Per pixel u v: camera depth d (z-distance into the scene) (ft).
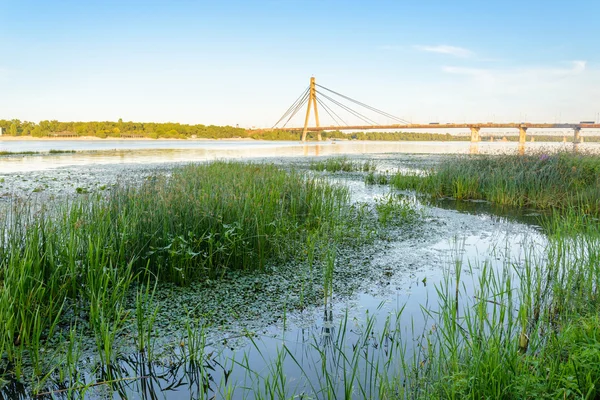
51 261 13.94
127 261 16.40
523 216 31.27
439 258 20.42
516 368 9.13
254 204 22.03
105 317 13.03
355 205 34.45
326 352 11.66
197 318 13.78
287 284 16.96
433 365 10.13
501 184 37.35
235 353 11.70
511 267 18.62
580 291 13.46
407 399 9.13
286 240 21.33
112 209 20.48
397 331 12.62
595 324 10.11
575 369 8.52
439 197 40.37
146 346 11.88
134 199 21.13
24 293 12.43
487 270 18.38
